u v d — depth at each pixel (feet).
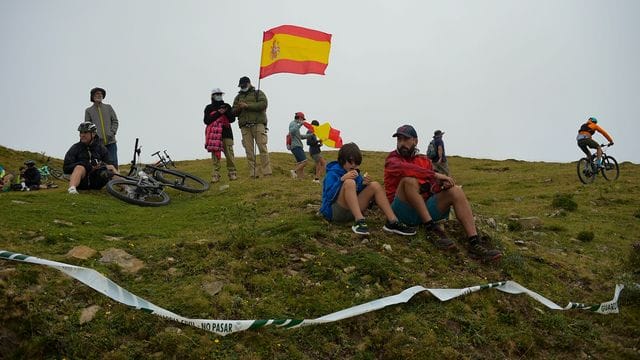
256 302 17.90
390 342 16.89
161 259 19.94
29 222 23.32
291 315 17.52
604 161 58.59
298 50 38.93
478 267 22.56
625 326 20.75
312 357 16.07
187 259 20.10
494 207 42.98
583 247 29.60
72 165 33.32
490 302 20.06
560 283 23.38
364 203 23.30
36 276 17.33
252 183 37.27
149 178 33.81
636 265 26.05
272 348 15.92
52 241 21.04
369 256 21.06
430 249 22.89
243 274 19.29
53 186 50.37
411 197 22.74
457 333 18.11
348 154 23.30
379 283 19.83
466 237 24.73
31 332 15.49
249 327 16.11
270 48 39.37
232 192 34.78
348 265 20.47
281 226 23.54
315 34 39.01
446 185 22.74
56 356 14.97
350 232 23.17
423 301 19.20
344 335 17.04
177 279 18.76
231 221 26.55
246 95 40.88
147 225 25.63
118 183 32.01
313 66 39.06
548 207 42.32
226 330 15.99
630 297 22.59
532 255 25.46
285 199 30.09
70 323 15.80
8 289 16.52
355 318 17.69
